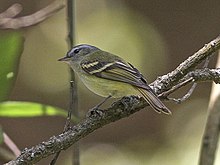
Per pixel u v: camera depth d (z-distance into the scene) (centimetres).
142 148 1423
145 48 1521
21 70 1473
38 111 584
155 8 1560
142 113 1474
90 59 726
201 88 1463
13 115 582
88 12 1516
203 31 1572
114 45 1505
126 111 573
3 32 977
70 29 677
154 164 1366
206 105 1452
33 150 503
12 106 575
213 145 731
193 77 577
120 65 696
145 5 1558
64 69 1493
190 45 1566
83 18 1513
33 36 1477
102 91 703
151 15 1558
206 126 740
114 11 1529
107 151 1427
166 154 1371
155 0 1558
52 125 1469
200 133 1407
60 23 1488
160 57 1527
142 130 1465
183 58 1552
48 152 506
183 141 1395
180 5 1577
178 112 1457
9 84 539
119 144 1446
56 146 509
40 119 1461
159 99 578
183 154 1352
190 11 1577
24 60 1474
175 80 593
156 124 1465
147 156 1397
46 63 1486
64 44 1491
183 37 1566
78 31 1502
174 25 1566
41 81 1483
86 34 1502
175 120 1450
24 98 1470
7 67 533
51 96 1480
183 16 1574
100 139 1454
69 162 1359
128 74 683
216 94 752
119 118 570
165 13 1563
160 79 605
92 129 545
